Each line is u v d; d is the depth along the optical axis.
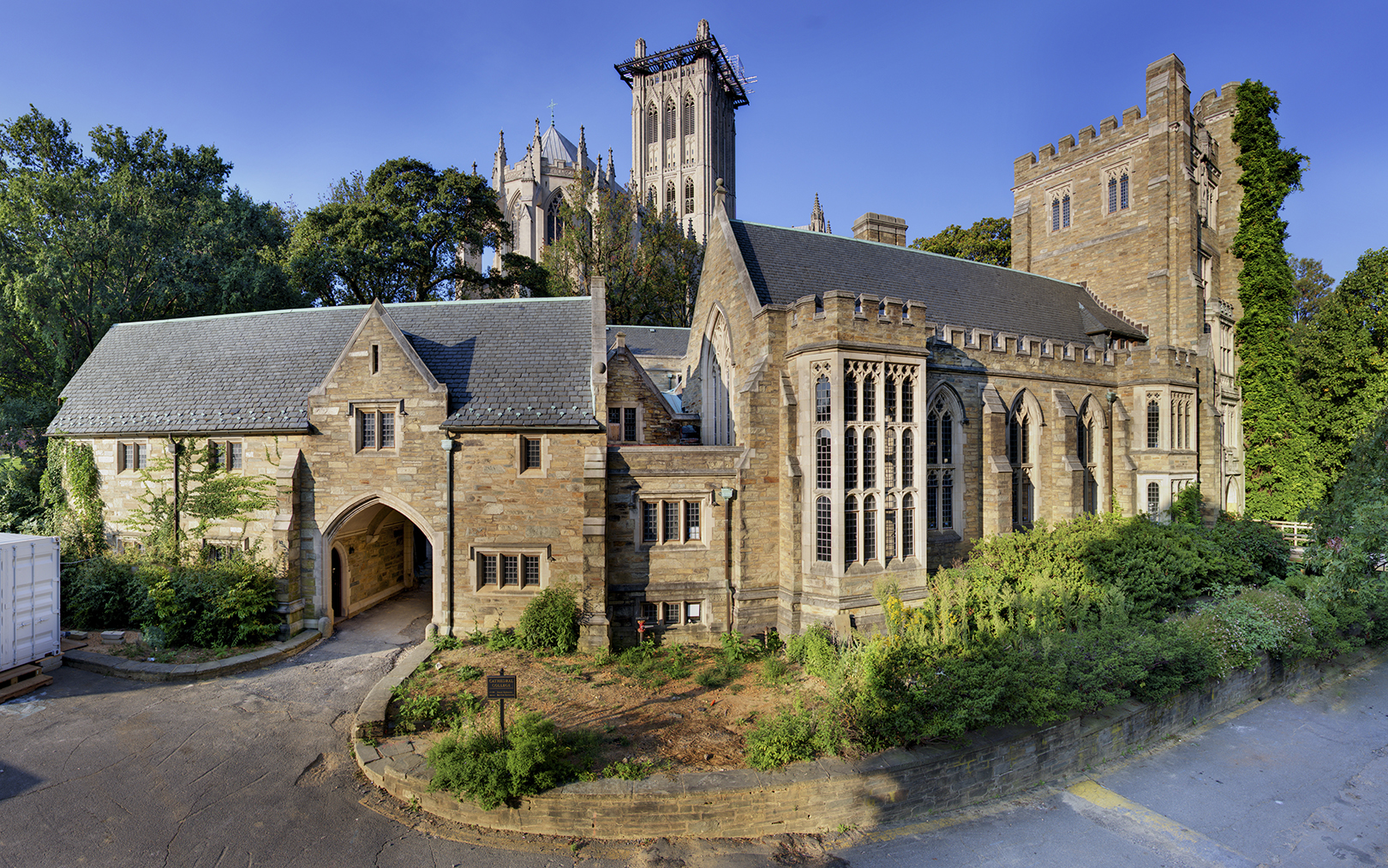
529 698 15.73
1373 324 36.16
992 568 20.69
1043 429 26.27
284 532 20.31
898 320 19.97
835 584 18.83
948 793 12.86
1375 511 22.36
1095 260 37.38
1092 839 12.16
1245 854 11.86
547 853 11.05
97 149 39.75
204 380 23.14
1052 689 13.96
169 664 17.88
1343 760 15.57
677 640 20.11
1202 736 16.70
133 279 32.97
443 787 11.81
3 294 30.23
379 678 17.91
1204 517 31.36
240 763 13.32
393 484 20.38
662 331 43.28
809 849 11.50
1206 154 36.66
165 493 22.05
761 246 24.98
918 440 20.16
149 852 10.62
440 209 45.06
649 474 20.19
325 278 39.69
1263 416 36.72
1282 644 19.05
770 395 20.42
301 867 10.45
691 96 85.25
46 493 24.19
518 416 19.81
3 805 11.73
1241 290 37.31
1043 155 40.38
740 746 13.29
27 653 16.77
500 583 19.89
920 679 13.62
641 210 65.19
